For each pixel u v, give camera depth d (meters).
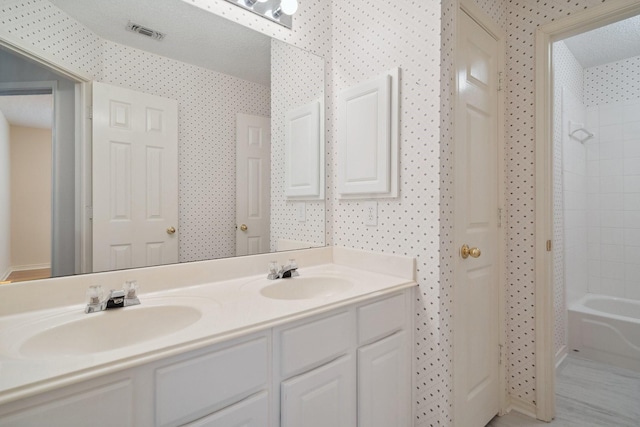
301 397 0.94
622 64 2.74
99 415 0.62
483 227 1.59
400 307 1.28
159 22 1.22
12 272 0.92
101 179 1.09
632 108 2.70
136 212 1.17
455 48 1.34
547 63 1.64
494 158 1.68
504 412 1.72
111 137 1.11
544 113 1.64
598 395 1.88
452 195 1.34
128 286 1.01
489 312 1.63
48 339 0.80
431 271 1.30
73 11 1.04
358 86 1.55
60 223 1.01
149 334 0.96
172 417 0.70
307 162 1.66
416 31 1.34
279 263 1.51
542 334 1.65
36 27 0.97
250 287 1.24
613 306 2.71
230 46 1.41
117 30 1.13
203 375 0.75
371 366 1.16
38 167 0.98
